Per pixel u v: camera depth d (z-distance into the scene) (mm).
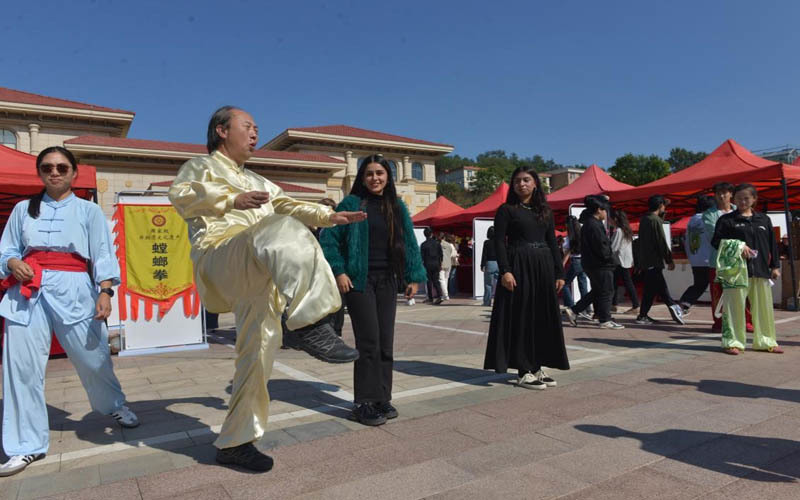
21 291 2566
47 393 4152
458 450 2621
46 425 2631
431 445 2707
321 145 38375
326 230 3205
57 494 2193
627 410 3244
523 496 2078
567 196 13617
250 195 2045
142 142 29688
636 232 15484
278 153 34656
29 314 2604
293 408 3514
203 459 2568
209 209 2139
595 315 7859
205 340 6578
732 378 4051
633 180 61438
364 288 3168
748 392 3621
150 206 6391
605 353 5281
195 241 2332
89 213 2828
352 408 3473
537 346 3975
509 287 3916
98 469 2465
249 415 2400
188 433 3002
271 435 2916
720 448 2559
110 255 2879
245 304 2334
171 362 5535
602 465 2379
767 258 5137
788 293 8906
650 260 7621
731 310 5109
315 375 4625
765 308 5145
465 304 12211
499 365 3975
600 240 7219
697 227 7648
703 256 7570
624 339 6203
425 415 3254
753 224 5141
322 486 2215
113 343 6191
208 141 2521
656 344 5770
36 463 2580
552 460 2451
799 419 2994
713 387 3775
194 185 2143
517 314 3986
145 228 6355
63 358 5828
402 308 11648
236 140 2461
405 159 40781
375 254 3295
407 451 2621
